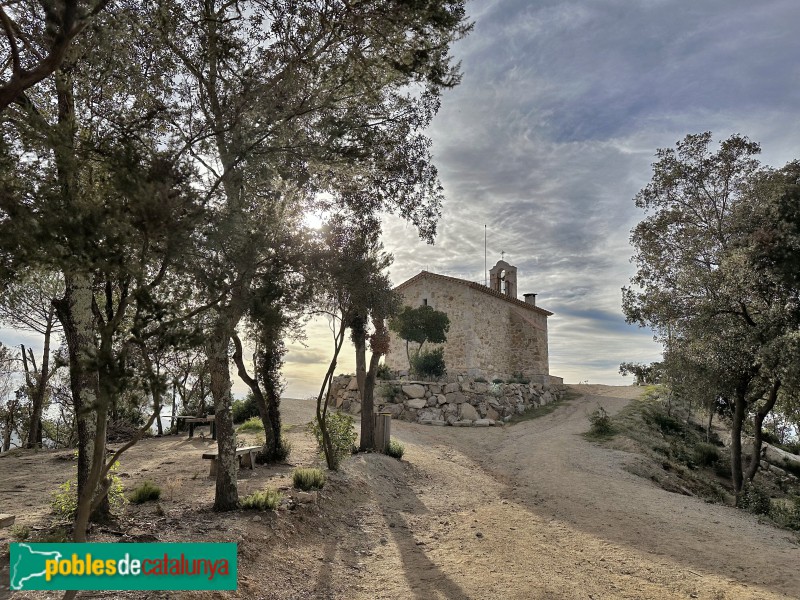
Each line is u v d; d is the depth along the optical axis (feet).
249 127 21.57
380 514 34.45
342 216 39.01
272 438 45.06
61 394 73.72
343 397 91.45
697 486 58.54
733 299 53.98
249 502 27.89
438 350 103.19
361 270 39.06
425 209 37.99
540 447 65.31
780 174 58.03
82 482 23.13
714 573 24.61
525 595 21.27
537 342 123.34
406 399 88.74
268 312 20.25
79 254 13.56
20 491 32.09
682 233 69.05
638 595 21.49
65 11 16.20
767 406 56.70
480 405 89.61
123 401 15.66
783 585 23.26
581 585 22.53
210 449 52.65
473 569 24.57
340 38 25.21
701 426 96.89
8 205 13.97
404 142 35.09
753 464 58.80
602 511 37.01
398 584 22.74
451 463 54.85
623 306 67.87
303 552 25.12
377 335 54.03
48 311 63.72
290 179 24.82
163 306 14.70
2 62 23.34
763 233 52.42
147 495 29.68
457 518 35.06
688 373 57.98
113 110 24.49
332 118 26.30
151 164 14.99
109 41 21.16
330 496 34.65
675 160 71.10
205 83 26.58
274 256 22.44
